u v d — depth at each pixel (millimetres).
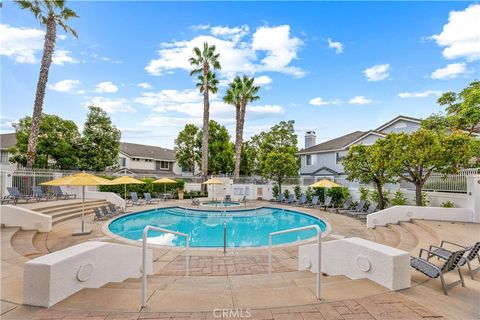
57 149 22531
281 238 11117
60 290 3098
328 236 9609
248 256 7355
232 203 20938
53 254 3350
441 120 16219
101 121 25875
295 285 4309
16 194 13555
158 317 2805
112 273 4250
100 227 10641
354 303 3207
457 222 9789
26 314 2795
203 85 24812
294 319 2803
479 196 9891
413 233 8875
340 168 25172
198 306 3111
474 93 13328
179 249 8023
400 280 3639
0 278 4098
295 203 19609
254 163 40906
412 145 10453
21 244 7473
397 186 16250
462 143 9820
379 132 20984
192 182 27312
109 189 20141
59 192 16297
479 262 5062
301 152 29141
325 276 4867
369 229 10742
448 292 3801
